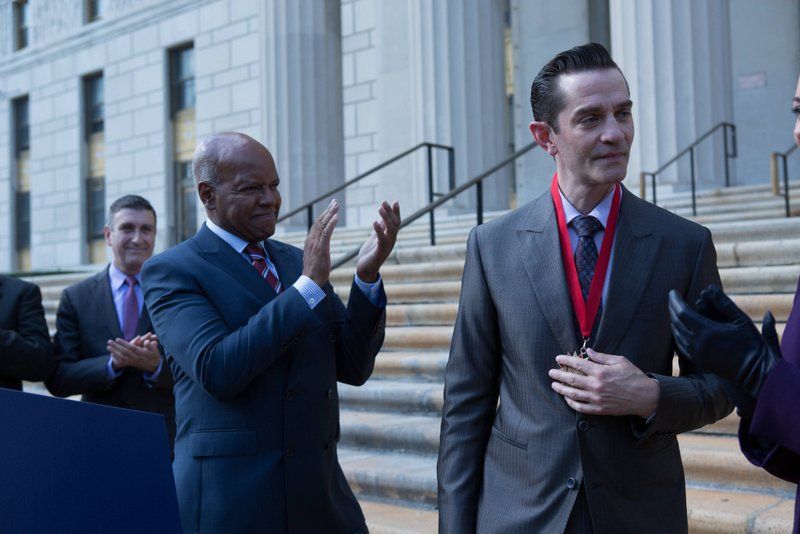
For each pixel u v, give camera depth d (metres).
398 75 13.15
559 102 2.13
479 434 2.31
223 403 2.37
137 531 1.53
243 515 2.30
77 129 23.00
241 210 2.48
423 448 4.49
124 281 3.86
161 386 3.48
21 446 1.44
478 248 2.34
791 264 5.28
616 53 9.57
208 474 2.34
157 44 20.98
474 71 11.36
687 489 3.55
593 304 2.14
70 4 23.23
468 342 2.32
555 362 2.14
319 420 2.45
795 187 8.93
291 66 13.99
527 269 2.21
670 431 2.04
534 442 2.14
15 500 1.43
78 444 1.49
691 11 9.19
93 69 22.56
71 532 1.47
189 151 20.64
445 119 11.27
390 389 5.12
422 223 10.70
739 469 3.49
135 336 3.76
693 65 9.16
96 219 22.83
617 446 2.06
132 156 21.56
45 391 7.17
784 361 1.62
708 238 2.20
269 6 14.21
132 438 1.54
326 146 14.13
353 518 2.53
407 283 7.15
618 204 2.22
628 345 2.10
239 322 2.41
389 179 13.05
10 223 24.73
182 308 2.39
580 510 2.07
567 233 2.22
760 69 13.50
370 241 2.51
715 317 1.71
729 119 9.62
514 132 14.84
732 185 12.05
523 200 14.06
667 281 2.13
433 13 11.38
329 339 2.54
